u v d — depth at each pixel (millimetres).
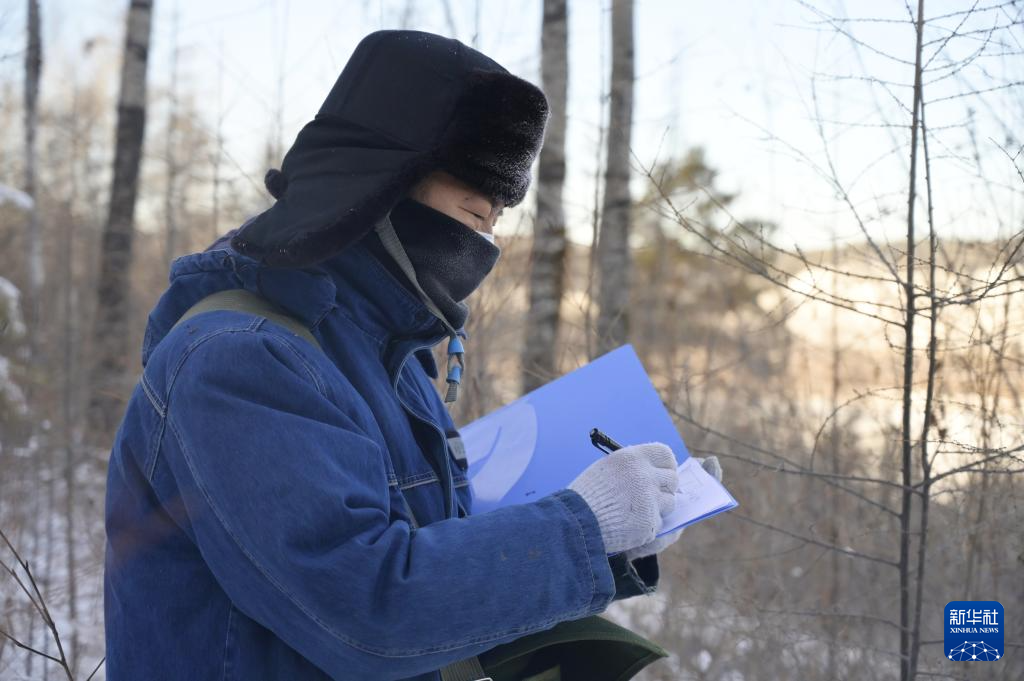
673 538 1797
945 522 3207
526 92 1635
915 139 2730
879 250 2812
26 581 3914
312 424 1383
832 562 3889
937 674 2889
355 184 1526
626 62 5734
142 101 9633
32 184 9234
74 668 3338
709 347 5859
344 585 1288
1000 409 3230
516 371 5176
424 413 1697
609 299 5672
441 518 1624
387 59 1631
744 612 3580
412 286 1674
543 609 1373
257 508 1325
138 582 1506
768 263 2947
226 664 1451
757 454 4324
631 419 2023
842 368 4523
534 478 2010
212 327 1484
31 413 5520
